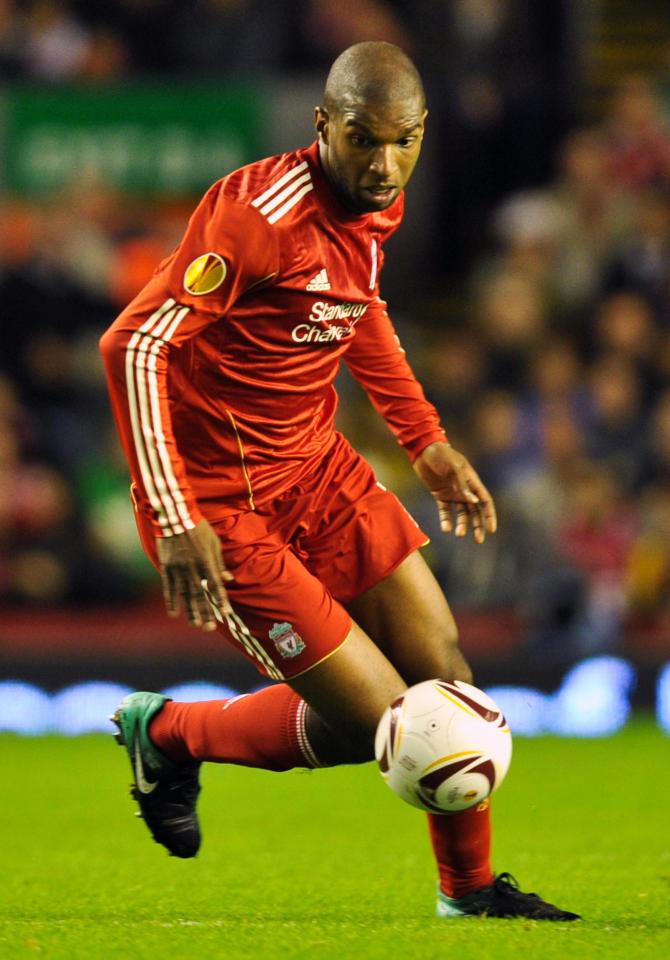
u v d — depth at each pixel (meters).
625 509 44.66
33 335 49.22
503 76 56.97
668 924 16.25
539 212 52.69
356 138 15.28
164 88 51.34
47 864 21.56
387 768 15.59
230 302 15.59
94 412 48.84
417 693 15.59
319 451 17.19
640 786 31.11
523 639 42.12
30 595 44.72
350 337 16.98
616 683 42.06
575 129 56.22
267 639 16.31
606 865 21.25
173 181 51.31
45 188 51.16
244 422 16.53
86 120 51.25
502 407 46.16
